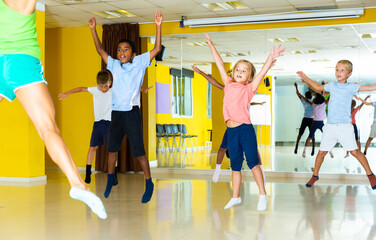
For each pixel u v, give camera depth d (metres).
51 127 2.06
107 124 6.80
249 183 7.84
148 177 4.79
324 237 3.86
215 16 9.24
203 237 3.85
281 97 9.20
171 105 9.82
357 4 8.25
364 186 7.44
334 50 8.78
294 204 5.60
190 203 5.66
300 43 8.99
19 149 8.09
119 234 3.96
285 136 9.18
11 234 3.96
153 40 9.91
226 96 4.91
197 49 9.63
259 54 9.22
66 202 5.70
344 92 6.00
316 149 8.99
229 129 4.95
